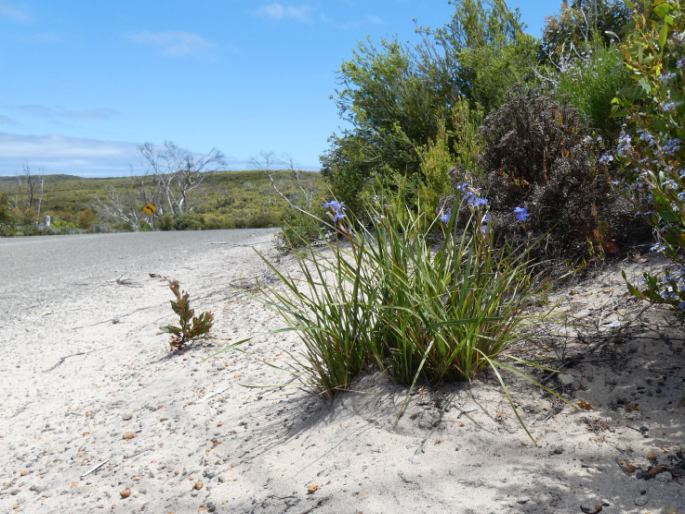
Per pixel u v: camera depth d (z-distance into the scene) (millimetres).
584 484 2078
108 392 4465
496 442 2441
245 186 82500
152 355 5242
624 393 2623
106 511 2664
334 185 9430
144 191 58469
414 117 9328
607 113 5418
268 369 4035
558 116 5293
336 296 3490
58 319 7520
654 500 1940
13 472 3332
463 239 3395
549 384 2805
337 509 2203
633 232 4570
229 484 2633
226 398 3707
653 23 3020
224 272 9930
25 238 24578
